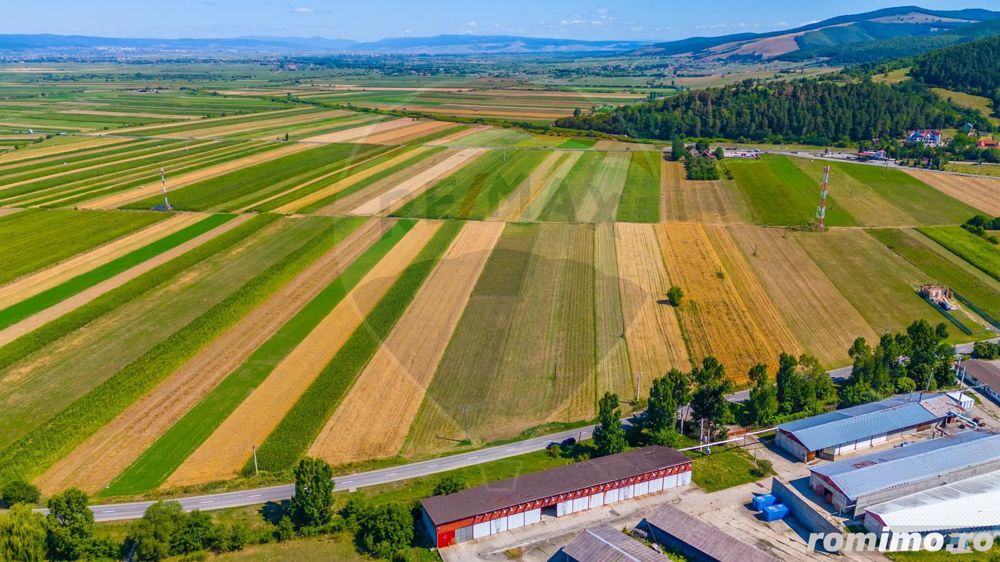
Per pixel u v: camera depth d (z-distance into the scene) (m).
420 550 35.47
